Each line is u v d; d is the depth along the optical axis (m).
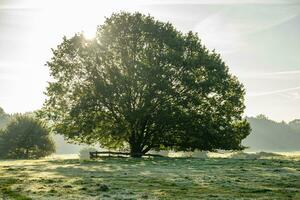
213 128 49.53
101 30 50.03
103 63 48.59
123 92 47.03
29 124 96.50
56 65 50.72
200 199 15.21
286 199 15.33
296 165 32.22
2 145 95.75
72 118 49.31
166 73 46.59
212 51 52.31
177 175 24.67
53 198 15.29
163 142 51.78
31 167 32.34
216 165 32.97
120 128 47.62
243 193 16.91
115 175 24.67
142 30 48.28
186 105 47.56
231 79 53.12
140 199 15.12
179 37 50.16
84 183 20.25
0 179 22.44
